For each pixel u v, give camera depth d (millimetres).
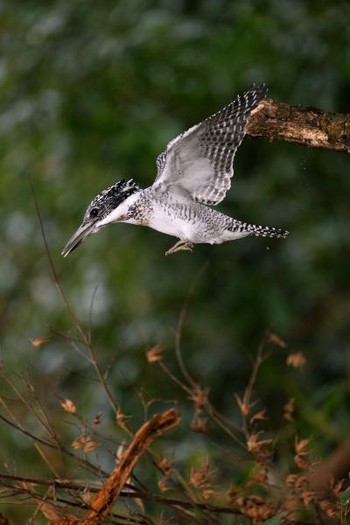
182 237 8172
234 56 11844
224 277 12609
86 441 7609
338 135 7578
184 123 12453
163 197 8102
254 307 12430
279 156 12359
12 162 12984
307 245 12414
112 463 10469
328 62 12023
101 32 12328
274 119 7668
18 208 13133
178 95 12359
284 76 12070
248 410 8070
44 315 13320
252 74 11984
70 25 12578
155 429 7469
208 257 12680
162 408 11875
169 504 7730
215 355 12461
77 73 12461
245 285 12406
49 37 12570
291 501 7719
